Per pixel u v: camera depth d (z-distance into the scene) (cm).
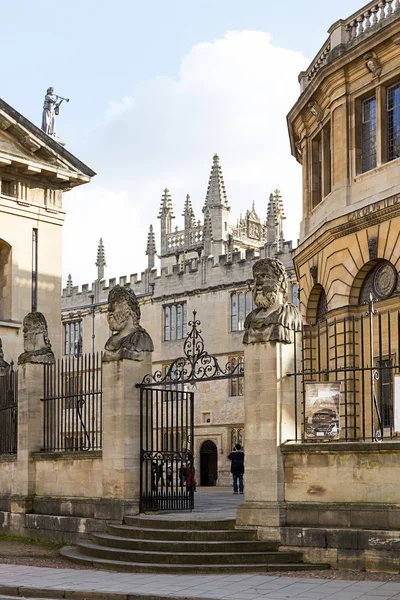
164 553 1669
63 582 1546
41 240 3538
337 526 1630
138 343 2042
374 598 1299
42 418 2369
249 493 1738
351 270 3209
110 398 2038
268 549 1669
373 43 3098
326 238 3366
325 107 3469
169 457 2069
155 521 1827
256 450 1741
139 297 7106
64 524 2131
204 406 6406
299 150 3956
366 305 3170
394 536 1545
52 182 3581
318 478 1675
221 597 1337
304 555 1641
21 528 2286
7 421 2527
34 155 3472
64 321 7781
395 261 3002
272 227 6450
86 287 7631
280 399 1739
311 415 1714
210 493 3972
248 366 1778
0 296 3462
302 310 3703
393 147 3122
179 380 1969
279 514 1688
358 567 1576
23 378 2389
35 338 2417
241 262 6456
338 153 3322
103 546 1830
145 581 1528
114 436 2014
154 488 2025
